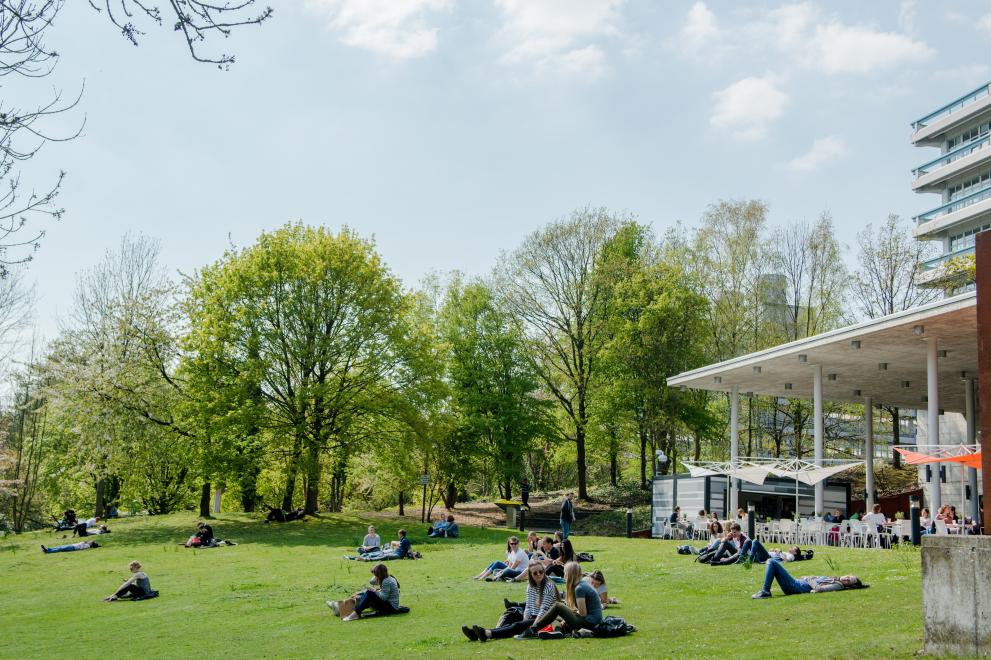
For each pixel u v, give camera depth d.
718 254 54.12
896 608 12.66
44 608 19.53
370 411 40.38
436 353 43.34
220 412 37.78
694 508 38.72
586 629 12.49
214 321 39.03
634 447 60.12
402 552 26.38
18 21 6.11
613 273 52.22
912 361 34.09
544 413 54.91
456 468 50.94
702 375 38.38
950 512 26.89
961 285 46.66
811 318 53.00
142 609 18.67
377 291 41.00
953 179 76.50
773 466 33.41
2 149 6.49
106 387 40.06
